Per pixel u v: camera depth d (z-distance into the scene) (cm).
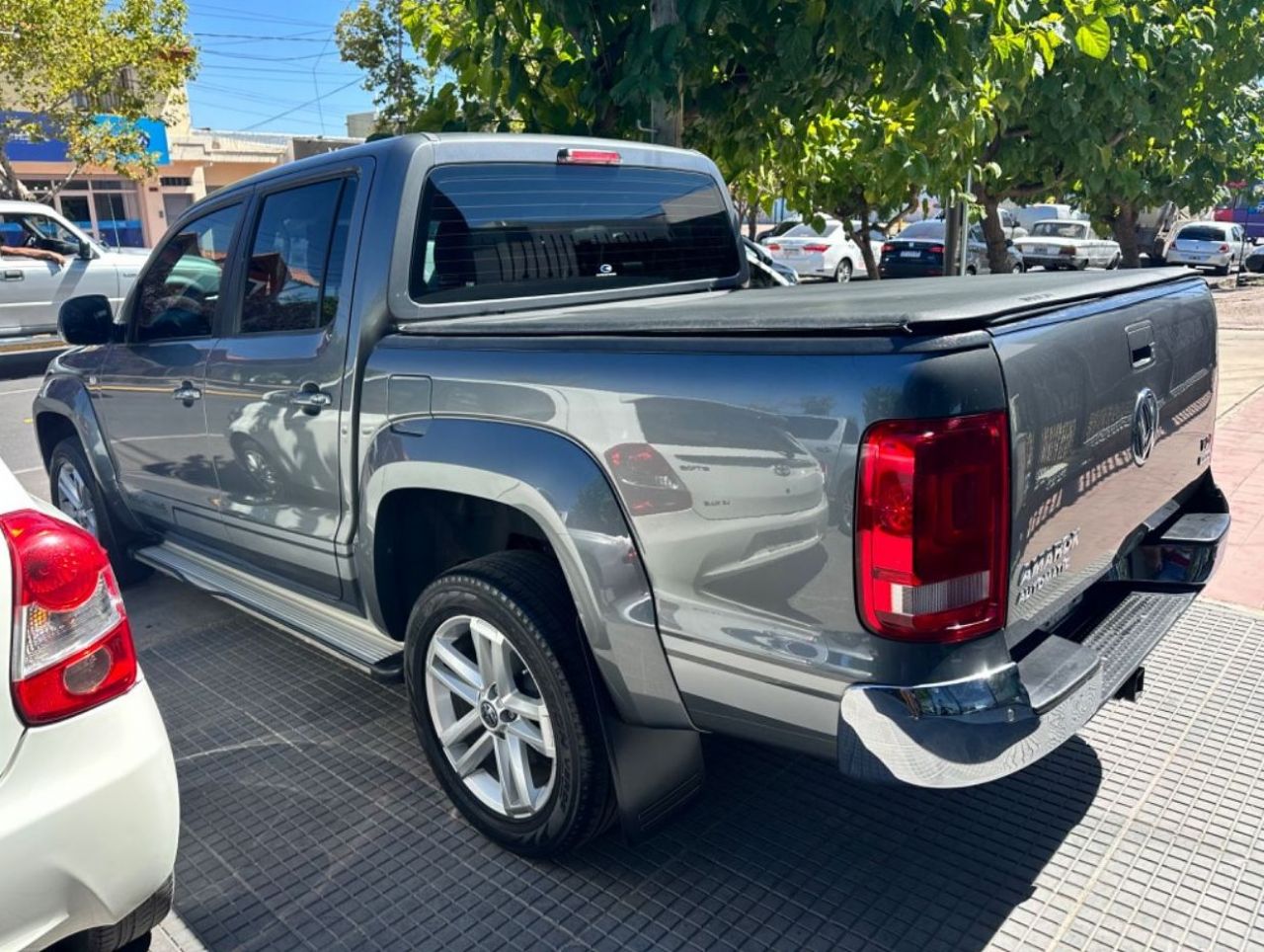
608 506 236
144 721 212
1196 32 748
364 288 298
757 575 213
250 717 370
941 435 188
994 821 292
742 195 739
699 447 217
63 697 196
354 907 264
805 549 204
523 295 329
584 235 351
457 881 273
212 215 374
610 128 497
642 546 232
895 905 258
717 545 218
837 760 210
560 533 244
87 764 199
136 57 1831
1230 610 435
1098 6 599
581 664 252
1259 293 2077
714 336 217
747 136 522
